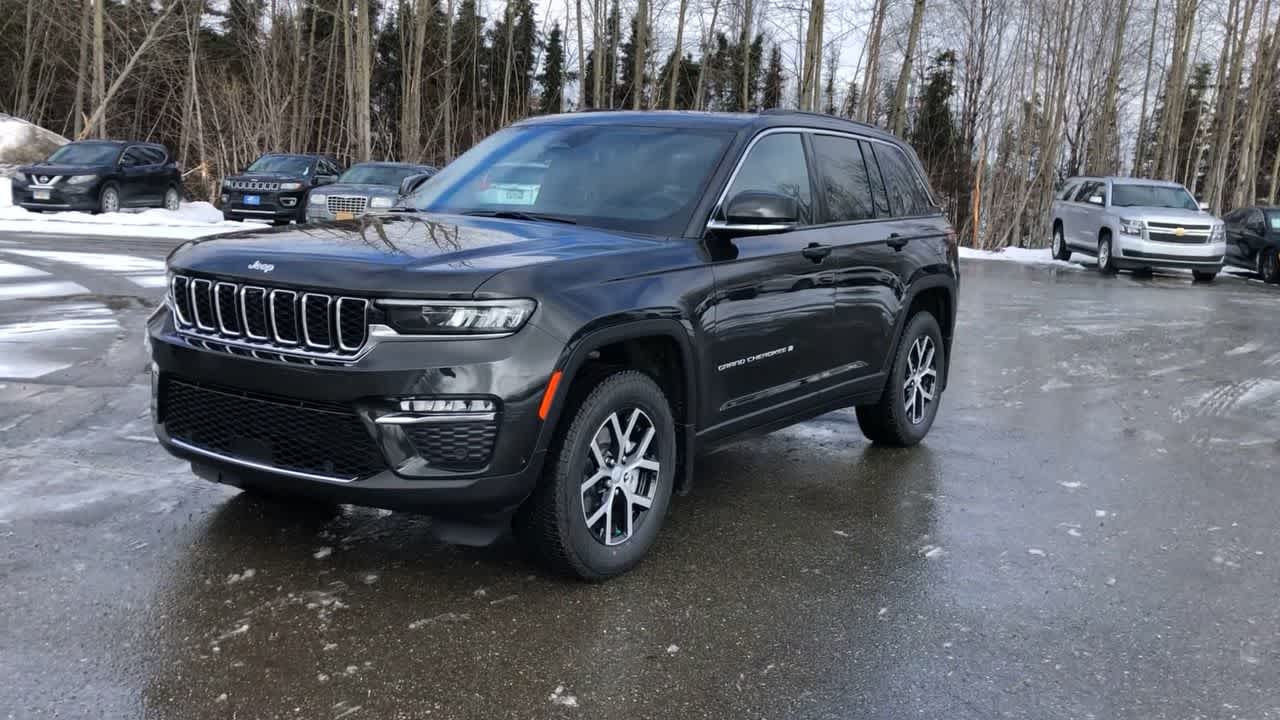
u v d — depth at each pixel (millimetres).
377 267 3277
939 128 54500
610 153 4566
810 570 3902
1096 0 38750
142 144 22500
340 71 50625
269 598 3387
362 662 2980
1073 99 41344
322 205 17594
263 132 37781
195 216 23219
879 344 5391
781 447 5836
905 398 5836
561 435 3469
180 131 47344
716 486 5004
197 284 3521
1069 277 19000
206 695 2750
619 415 3697
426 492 3225
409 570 3689
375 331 3207
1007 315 12570
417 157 37250
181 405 3639
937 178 53312
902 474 5328
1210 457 5910
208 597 3363
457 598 3473
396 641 3125
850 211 5223
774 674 3033
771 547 4145
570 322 3357
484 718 2705
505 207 4430
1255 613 3633
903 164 5969
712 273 4051
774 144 4703
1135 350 9992
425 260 3344
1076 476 5414
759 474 5246
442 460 3248
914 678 3043
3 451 4801
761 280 4328
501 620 3316
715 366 4105
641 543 3822
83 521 3973
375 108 58219
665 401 3873
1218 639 3400
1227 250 21891
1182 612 3621
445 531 3486
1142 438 6340
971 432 6383
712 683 2961
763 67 52625
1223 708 2924
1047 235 38031
